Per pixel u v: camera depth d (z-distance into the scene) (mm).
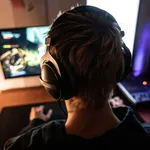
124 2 1223
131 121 367
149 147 359
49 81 383
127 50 393
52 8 1428
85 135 354
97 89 342
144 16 1276
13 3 1389
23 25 1485
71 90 351
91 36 315
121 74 363
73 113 375
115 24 338
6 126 1394
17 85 1657
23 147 377
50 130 375
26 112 1479
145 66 1517
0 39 1347
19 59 1450
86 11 341
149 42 1396
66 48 321
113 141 342
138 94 1310
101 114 364
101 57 317
